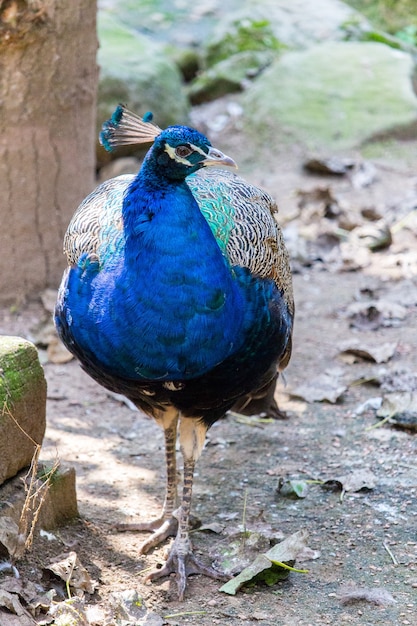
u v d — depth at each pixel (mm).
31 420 7465
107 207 7383
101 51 17844
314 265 13930
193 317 6695
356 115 18375
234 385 7324
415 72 19766
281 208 15672
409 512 8273
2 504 7125
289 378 10844
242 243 7426
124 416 10211
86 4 11922
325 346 11609
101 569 7422
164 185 6762
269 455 9359
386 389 10531
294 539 7441
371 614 6910
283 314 7684
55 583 7012
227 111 19453
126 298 6715
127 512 8312
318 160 17078
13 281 12211
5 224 12016
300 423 9961
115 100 17016
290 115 18484
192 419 7527
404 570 7457
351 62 19531
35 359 7488
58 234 12430
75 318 7062
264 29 21031
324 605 7031
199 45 21188
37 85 11742
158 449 9531
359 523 8125
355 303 12602
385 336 11852
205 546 7855
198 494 8688
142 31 21328
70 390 10641
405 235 14859
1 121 11664
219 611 6961
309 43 20891
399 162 17547
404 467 9016
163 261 6641
